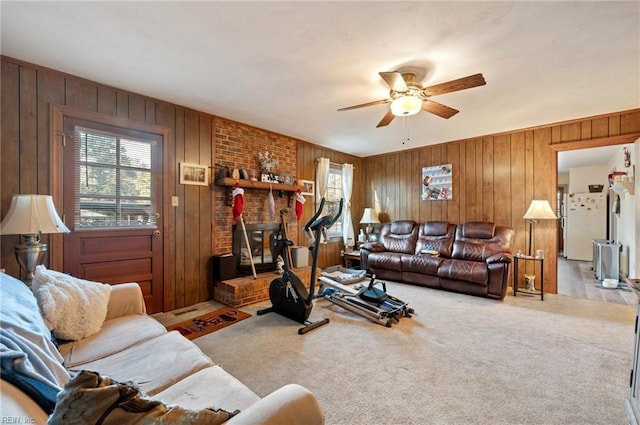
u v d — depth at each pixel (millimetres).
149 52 2291
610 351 2406
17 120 2432
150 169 3217
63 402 650
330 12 1814
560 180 8875
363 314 3146
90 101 2799
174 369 1367
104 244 2900
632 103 3350
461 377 2033
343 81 2789
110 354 1507
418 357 2309
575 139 3967
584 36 2053
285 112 3670
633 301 3814
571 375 2061
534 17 1853
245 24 1938
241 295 3510
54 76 2602
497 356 2326
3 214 2363
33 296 1501
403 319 3123
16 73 2426
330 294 3652
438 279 4285
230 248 3959
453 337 2680
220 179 3734
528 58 2352
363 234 6051
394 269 4727
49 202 2170
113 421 668
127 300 2021
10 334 958
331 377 2027
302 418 843
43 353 1020
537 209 4020
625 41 2105
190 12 1815
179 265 3453
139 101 3127
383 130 4484
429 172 5434
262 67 2525
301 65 2486
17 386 757
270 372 2082
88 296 1780
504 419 1631
